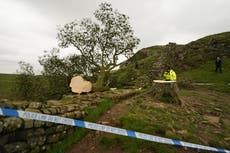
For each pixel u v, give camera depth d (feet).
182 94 63.41
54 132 24.40
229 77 93.15
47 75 102.32
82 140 26.89
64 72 102.17
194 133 31.89
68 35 107.04
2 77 226.99
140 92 59.11
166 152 24.91
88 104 35.50
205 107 49.55
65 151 24.21
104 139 26.37
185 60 129.18
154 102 46.01
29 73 102.89
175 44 143.74
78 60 104.22
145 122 31.37
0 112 16.97
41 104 24.48
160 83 49.60
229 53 131.23
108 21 106.63
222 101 58.85
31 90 98.58
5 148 18.85
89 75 105.70
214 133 33.63
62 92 95.25
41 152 22.54
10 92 101.86
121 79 110.73
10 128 19.08
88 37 106.42
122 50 106.32
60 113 25.76
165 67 118.21
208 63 123.65
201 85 84.48
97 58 104.22
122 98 47.96
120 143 26.00
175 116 37.55
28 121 20.88
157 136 26.58
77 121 21.34
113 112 36.09
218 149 27.86
